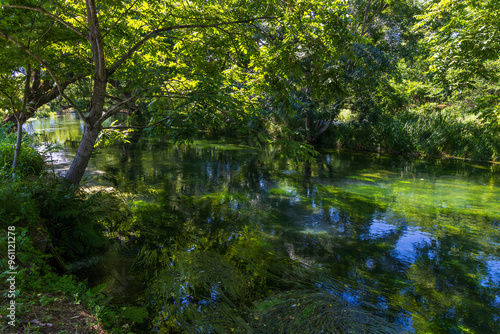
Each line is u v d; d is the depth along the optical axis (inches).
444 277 167.9
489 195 325.1
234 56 259.3
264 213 258.2
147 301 134.9
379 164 488.7
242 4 193.8
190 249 186.2
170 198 285.0
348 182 371.6
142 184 325.4
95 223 192.2
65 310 97.0
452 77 383.9
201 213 251.3
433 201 302.5
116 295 138.3
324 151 609.0
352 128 659.4
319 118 573.9
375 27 551.2
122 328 111.8
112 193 258.5
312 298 140.0
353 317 127.0
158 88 183.8
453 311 138.6
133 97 201.3
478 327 128.2
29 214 149.7
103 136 241.8
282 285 151.9
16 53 160.6
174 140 191.2
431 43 398.0
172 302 134.0
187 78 204.7
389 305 140.6
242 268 166.2
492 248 203.6
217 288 144.3
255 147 621.0
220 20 197.5
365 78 506.9
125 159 455.8
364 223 243.6
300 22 162.2
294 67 170.4
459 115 619.8
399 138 584.7
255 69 203.5
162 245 191.2
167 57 247.3
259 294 143.2
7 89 189.0
